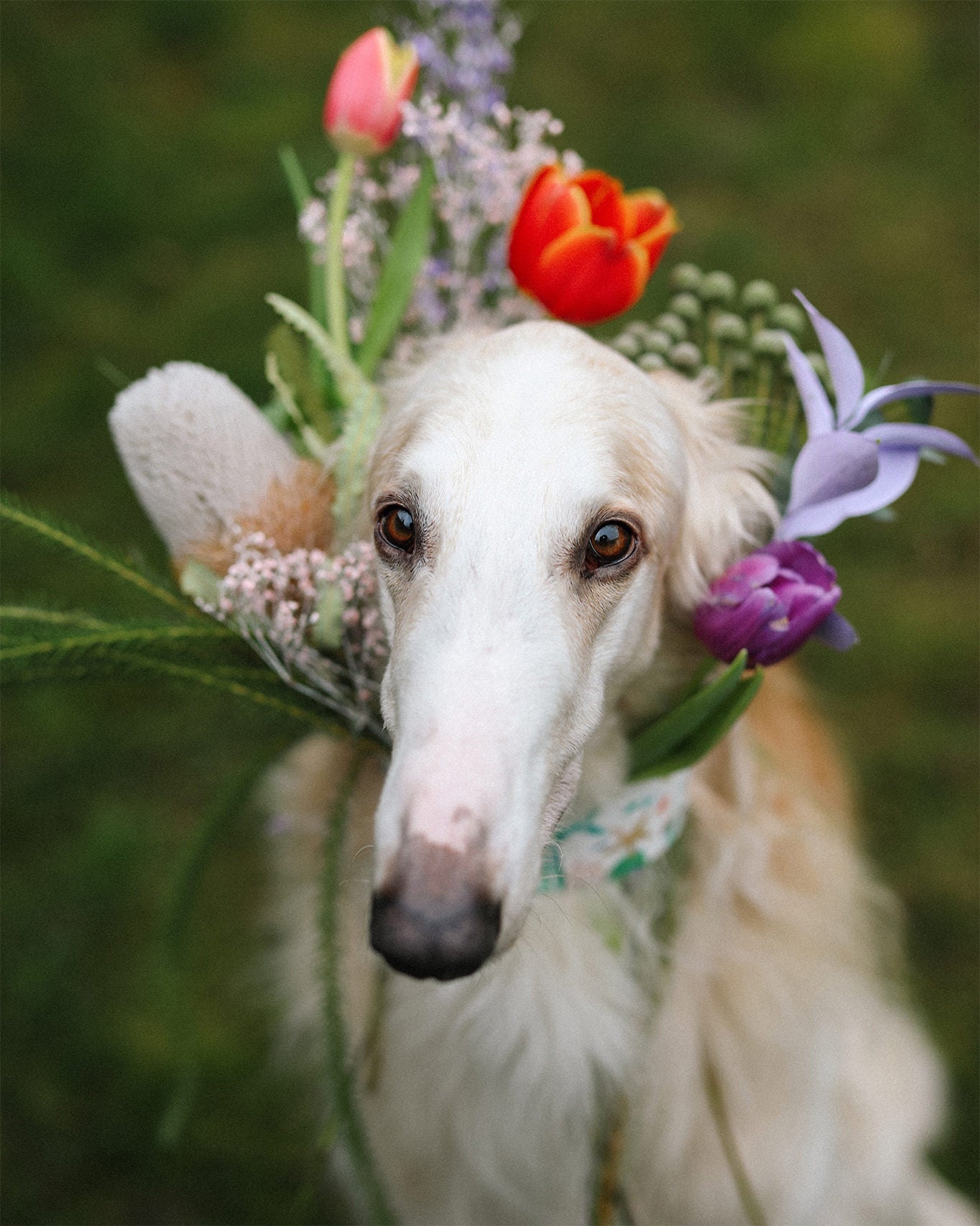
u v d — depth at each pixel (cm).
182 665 156
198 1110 275
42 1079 278
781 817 200
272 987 264
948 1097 273
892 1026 238
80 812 323
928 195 494
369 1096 203
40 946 299
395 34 547
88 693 345
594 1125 193
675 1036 192
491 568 130
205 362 417
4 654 144
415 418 143
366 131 170
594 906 180
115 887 310
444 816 117
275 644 156
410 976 116
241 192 489
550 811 135
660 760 168
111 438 400
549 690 128
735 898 194
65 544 155
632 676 156
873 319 443
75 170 492
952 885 307
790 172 503
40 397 412
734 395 188
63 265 458
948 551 375
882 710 340
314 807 201
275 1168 268
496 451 134
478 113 186
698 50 562
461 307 187
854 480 152
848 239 474
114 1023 288
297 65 554
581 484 133
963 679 346
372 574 151
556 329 148
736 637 154
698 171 502
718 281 183
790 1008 200
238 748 336
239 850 318
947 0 589
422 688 125
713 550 160
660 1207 208
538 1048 186
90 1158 268
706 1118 199
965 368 425
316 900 204
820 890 207
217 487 151
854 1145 228
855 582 368
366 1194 178
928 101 538
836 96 539
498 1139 198
